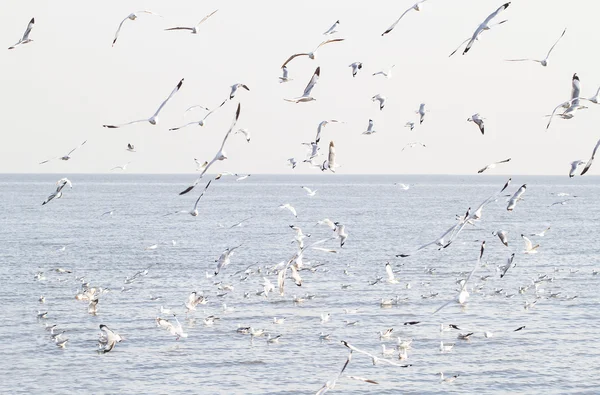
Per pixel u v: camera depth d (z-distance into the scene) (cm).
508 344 5472
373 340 5591
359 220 17412
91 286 7812
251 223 16588
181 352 5269
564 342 5541
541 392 4497
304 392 4488
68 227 15400
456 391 4500
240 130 3762
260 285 7988
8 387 4553
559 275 8881
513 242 12888
